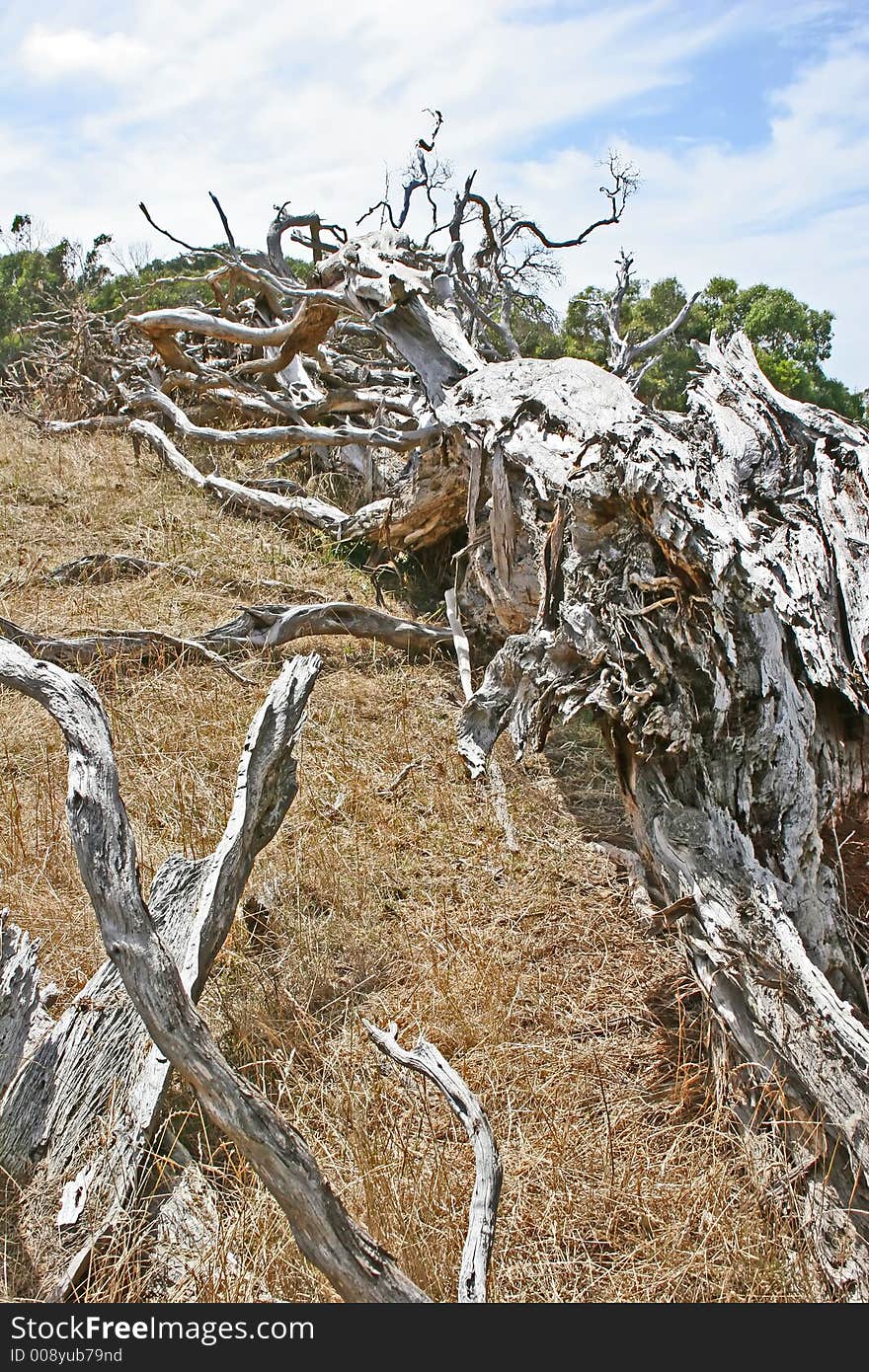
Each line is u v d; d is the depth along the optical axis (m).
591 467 4.15
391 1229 2.91
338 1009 3.92
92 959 3.94
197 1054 2.57
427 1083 3.48
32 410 12.60
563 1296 2.83
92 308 15.38
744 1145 3.25
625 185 9.12
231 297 10.20
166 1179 3.11
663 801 3.93
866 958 3.84
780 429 4.60
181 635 6.86
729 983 3.39
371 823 5.07
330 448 10.02
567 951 4.27
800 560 3.93
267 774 4.02
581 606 4.18
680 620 3.84
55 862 4.55
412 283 7.11
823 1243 2.93
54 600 7.29
